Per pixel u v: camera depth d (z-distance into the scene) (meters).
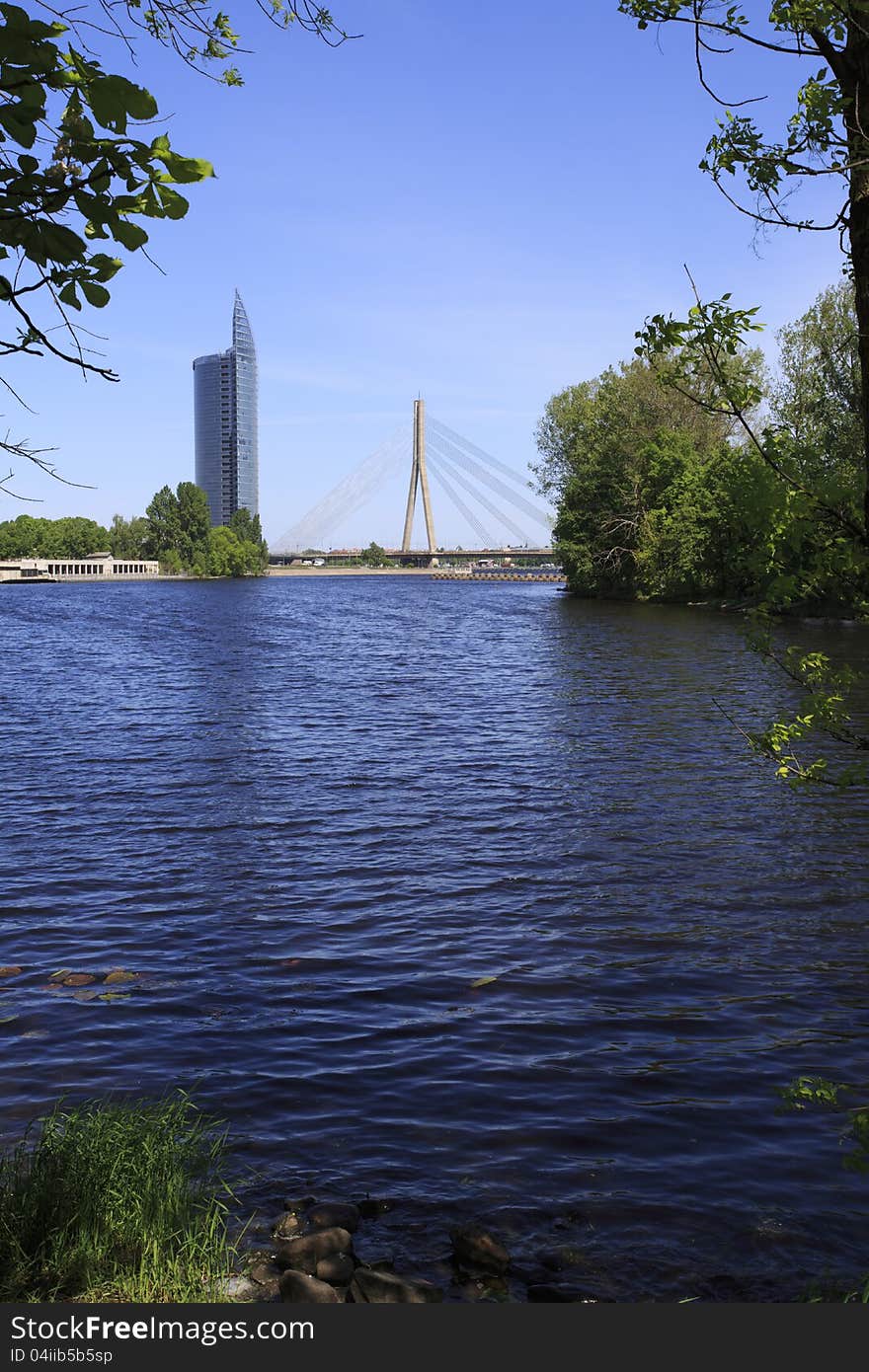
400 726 25.30
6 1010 9.03
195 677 37.88
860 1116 4.39
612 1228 5.82
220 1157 6.56
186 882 12.78
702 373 4.25
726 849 13.90
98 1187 5.56
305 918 11.48
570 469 90.06
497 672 37.62
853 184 3.74
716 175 4.27
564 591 122.00
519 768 19.78
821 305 45.00
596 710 27.17
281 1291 5.06
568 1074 7.80
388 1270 5.39
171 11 3.80
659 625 56.78
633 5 4.11
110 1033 8.54
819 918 11.18
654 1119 7.10
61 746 22.91
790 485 4.21
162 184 2.93
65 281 3.12
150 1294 4.98
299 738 23.75
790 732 4.45
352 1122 7.07
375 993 9.41
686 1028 8.61
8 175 2.87
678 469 70.44
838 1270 5.42
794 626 49.19
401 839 14.74
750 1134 6.89
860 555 4.16
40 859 13.83
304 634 60.69
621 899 11.95
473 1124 7.05
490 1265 5.41
